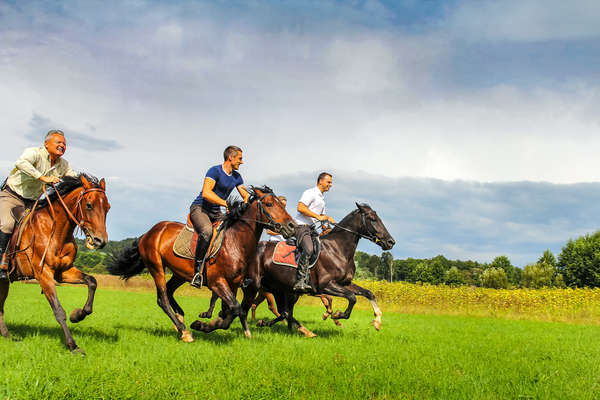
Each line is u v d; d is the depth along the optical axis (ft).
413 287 79.87
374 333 34.53
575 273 256.93
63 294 73.51
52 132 22.44
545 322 61.11
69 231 21.18
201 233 24.26
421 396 15.61
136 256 27.53
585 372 20.77
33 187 22.81
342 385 15.98
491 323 54.13
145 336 26.27
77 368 16.26
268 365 18.70
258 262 30.91
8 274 21.65
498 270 326.85
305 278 29.27
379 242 30.66
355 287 31.58
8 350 19.42
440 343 29.96
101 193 20.98
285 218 24.62
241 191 26.63
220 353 21.13
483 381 17.62
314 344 26.09
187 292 99.09
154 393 13.85
